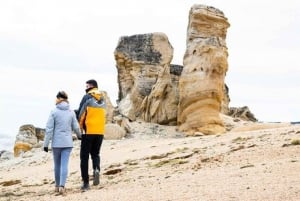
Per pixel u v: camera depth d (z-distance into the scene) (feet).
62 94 41.19
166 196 31.19
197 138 81.97
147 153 69.36
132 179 42.29
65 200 34.63
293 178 32.14
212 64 115.14
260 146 50.21
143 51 139.95
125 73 143.74
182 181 36.52
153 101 127.54
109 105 125.70
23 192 43.80
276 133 63.46
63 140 40.27
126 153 75.51
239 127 109.91
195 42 120.47
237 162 43.09
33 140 139.03
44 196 38.68
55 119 40.47
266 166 38.01
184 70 120.26
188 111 117.08
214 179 35.55
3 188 50.62
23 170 77.71
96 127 39.93
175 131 118.83
